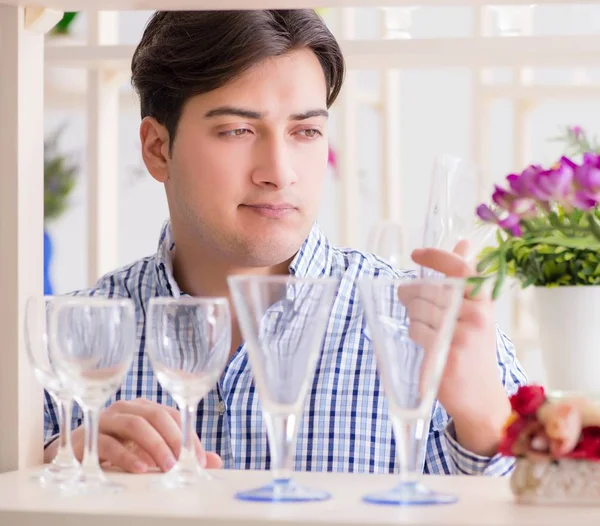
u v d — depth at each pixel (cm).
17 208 102
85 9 103
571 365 91
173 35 150
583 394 81
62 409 97
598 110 326
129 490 87
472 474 121
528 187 91
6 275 102
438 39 171
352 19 296
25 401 103
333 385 165
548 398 80
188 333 90
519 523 70
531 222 97
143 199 345
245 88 145
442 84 346
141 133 165
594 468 78
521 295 284
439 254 103
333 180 333
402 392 80
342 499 81
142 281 173
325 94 156
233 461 158
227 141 148
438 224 108
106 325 89
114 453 104
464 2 95
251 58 144
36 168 105
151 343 91
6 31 102
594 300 90
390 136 317
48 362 96
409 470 81
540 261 94
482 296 112
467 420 119
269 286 78
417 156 349
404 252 239
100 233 243
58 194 329
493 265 103
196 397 92
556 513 74
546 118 329
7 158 102
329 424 163
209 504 79
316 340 80
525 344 298
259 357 80
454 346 116
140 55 160
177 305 90
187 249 165
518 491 78
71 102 316
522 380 167
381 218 318
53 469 95
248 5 98
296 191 149
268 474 98
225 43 143
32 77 104
